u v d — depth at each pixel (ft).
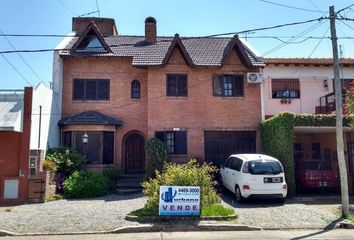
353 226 34.63
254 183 44.80
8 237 30.91
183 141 63.31
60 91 65.10
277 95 69.51
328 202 48.16
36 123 53.11
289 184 51.47
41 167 49.93
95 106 66.28
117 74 67.31
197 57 65.98
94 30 68.39
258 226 34.35
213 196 39.04
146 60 64.23
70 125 63.05
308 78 70.08
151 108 63.36
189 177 37.78
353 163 55.57
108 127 63.93
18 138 50.24
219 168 60.85
